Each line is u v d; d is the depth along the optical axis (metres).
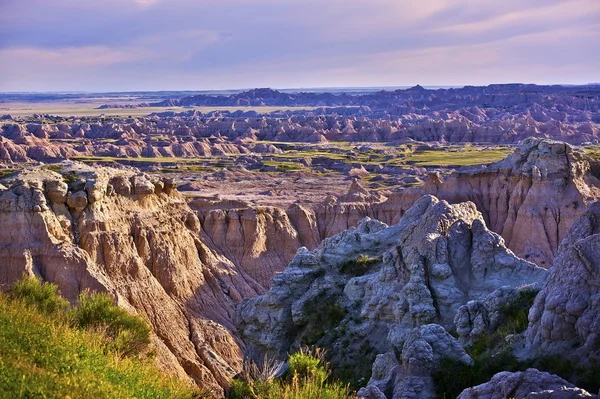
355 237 57.28
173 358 63.66
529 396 23.73
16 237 66.69
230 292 84.88
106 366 29.81
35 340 30.30
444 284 44.41
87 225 71.38
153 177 85.50
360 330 46.59
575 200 87.62
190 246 84.00
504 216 92.19
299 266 56.00
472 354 34.75
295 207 104.81
